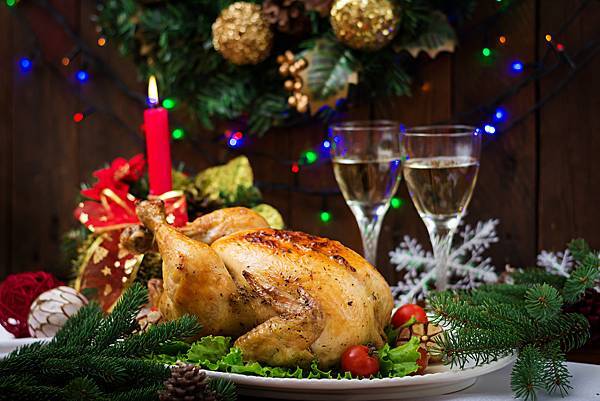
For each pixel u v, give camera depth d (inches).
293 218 61.9
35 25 64.9
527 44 56.7
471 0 55.6
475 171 44.8
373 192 47.3
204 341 39.6
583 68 56.2
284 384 37.7
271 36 53.9
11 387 36.1
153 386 37.2
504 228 58.6
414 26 53.6
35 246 67.0
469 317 40.4
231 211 43.7
